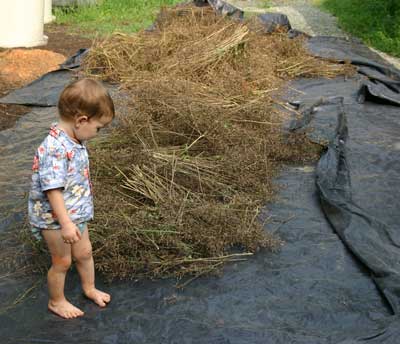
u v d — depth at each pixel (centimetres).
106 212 256
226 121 345
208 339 199
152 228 246
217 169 302
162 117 332
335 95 475
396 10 808
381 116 432
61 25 756
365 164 345
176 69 452
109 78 494
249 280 233
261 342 197
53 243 199
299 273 238
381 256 247
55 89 472
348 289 229
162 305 218
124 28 747
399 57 659
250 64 485
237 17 669
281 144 352
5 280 230
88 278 215
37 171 193
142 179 278
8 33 618
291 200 300
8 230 264
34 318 210
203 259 239
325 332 205
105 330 204
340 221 273
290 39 595
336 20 855
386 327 199
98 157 295
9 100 448
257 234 253
